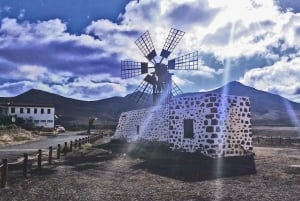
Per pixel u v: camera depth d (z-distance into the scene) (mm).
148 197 12977
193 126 26438
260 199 12672
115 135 43375
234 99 26297
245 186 15148
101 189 14430
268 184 15609
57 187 14797
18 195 13172
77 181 16250
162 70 40156
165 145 29953
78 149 32969
